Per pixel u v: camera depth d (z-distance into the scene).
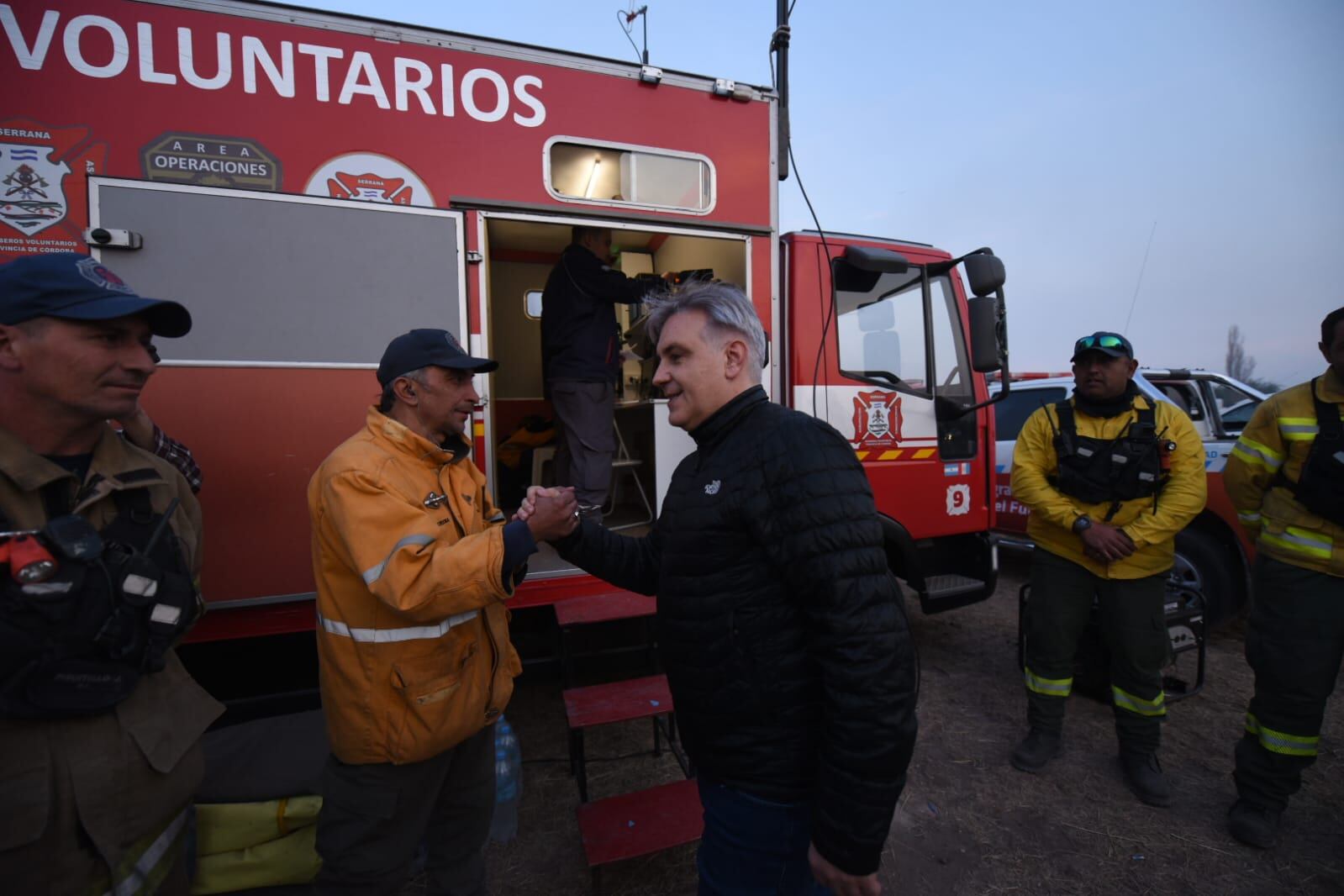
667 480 3.07
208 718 1.33
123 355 1.11
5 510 1.03
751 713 1.16
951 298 3.69
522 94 2.53
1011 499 5.06
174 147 2.12
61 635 1.01
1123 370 2.55
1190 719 3.21
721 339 1.25
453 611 1.31
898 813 2.51
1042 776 2.74
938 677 3.73
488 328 2.56
